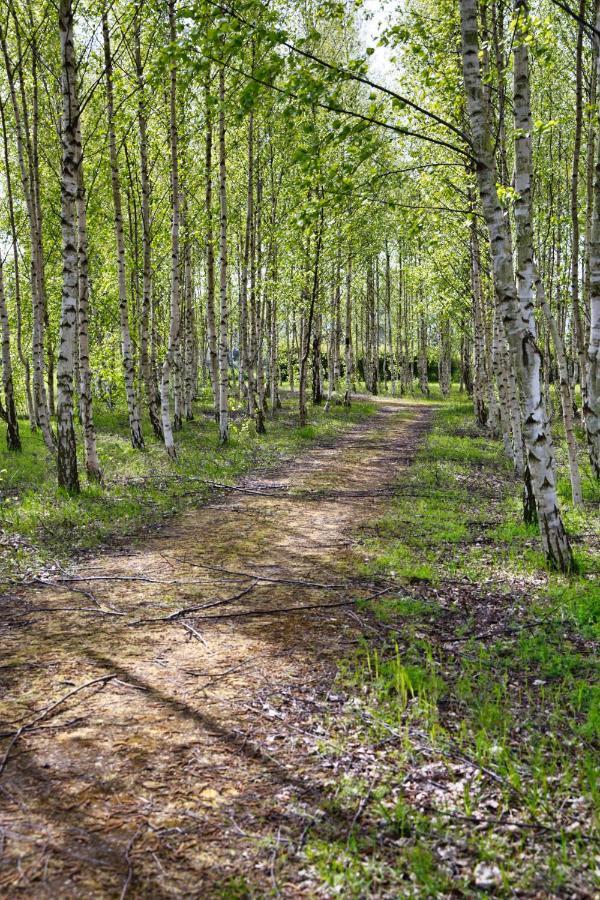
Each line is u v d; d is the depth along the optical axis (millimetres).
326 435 23281
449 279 25859
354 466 16641
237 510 11508
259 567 8234
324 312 28531
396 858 3377
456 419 29844
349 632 6297
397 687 5086
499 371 18578
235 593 7270
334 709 4836
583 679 5418
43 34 16250
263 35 6504
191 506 11773
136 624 6301
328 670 5465
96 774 3932
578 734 4598
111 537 9516
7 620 6312
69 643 5801
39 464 15688
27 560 8109
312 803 3775
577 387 33688
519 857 3395
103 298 25375
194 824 3557
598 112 11242
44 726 4418
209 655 5664
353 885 3152
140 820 3564
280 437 21984
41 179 21656
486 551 9102
